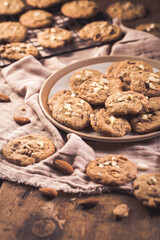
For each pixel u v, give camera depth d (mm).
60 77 670
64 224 498
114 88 629
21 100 664
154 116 589
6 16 863
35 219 503
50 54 751
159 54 743
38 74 698
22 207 515
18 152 564
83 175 542
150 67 665
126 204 516
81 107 604
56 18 853
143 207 512
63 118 587
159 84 622
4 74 694
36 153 563
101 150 579
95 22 812
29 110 643
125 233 489
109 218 503
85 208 513
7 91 678
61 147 580
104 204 517
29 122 620
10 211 511
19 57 727
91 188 526
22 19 827
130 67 663
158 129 580
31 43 781
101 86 629
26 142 579
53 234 489
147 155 567
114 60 695
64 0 892
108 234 488
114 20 811
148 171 547
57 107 606
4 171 544
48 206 516
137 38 757
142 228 493
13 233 490
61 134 602
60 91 641
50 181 536
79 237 486
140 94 603
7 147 571
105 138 562
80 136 573
